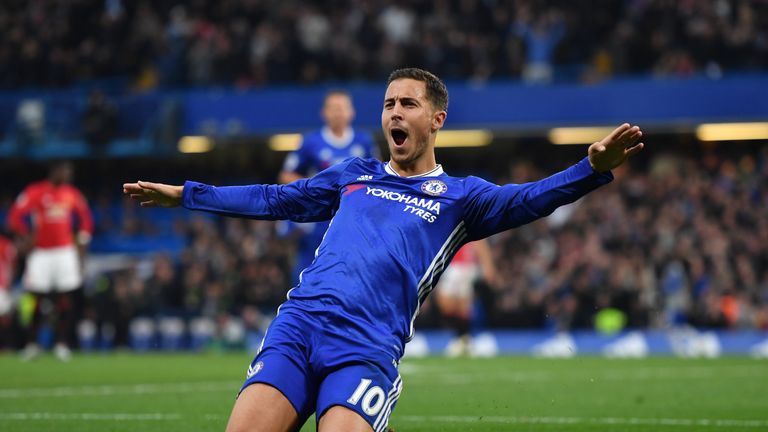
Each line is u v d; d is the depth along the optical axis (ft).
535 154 325.62
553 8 312.09
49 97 320.91
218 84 321.11
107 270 281.13
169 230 331.57
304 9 322.96
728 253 253.24
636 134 51.60
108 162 346.95
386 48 309.42
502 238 272.31
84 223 195.21
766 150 305.32
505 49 310.45
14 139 321.11
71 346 244.42
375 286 54.39
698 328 233.96
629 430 84.99
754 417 94.58
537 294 241.96
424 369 157.99
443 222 56.75
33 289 192.44
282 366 51.93
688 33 297.33
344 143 134.10
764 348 226.38
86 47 338.13
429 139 58.70
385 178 58.44
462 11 315.78
